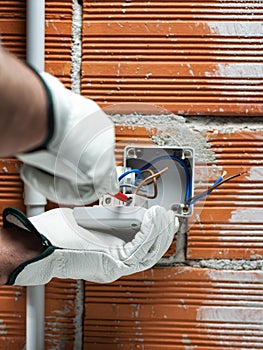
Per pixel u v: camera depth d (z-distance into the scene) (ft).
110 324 3.89
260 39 3.70
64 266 3.35
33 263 3.23
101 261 3.33
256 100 3.72
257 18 3.70
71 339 3.92
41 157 2.17
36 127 1.83
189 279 3.84
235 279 3.82
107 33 3.74
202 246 3.81
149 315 3.87
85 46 3.76
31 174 2.46
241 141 3.76
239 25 3.70
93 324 3.90
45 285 3.90
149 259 3.42
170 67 3.74
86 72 3.76
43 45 3.71
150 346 3.88
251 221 3.78
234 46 3.72
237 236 3.80
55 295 3.91
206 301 3.84
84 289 3.90
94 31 3.75
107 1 3.73
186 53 3.73
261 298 3.82
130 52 3.75
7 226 3.38
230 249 3.80
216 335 3.85
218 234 3.80
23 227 3.35
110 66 3.76
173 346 3.87
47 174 2.44
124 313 3.88
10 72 1.64
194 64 3.73
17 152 1.90
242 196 3.78
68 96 2.26
